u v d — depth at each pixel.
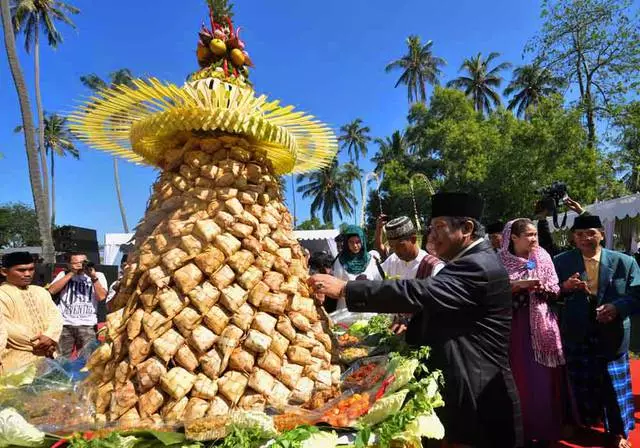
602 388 3.98
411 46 42.22
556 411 3.74
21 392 1.69
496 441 2.20
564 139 20.52
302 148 2.56
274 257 1.87
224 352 1.60
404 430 1.60
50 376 1.88
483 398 2.18
